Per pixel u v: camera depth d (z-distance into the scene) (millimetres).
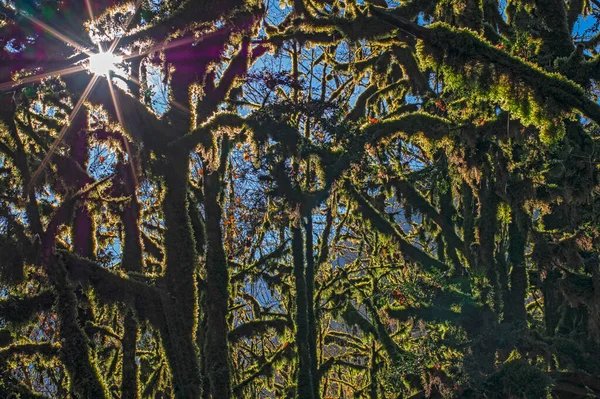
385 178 18359
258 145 15500
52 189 15391
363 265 25266
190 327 13539
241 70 16266
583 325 16766
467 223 17953
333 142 16156
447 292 16891
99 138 15102
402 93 21672
